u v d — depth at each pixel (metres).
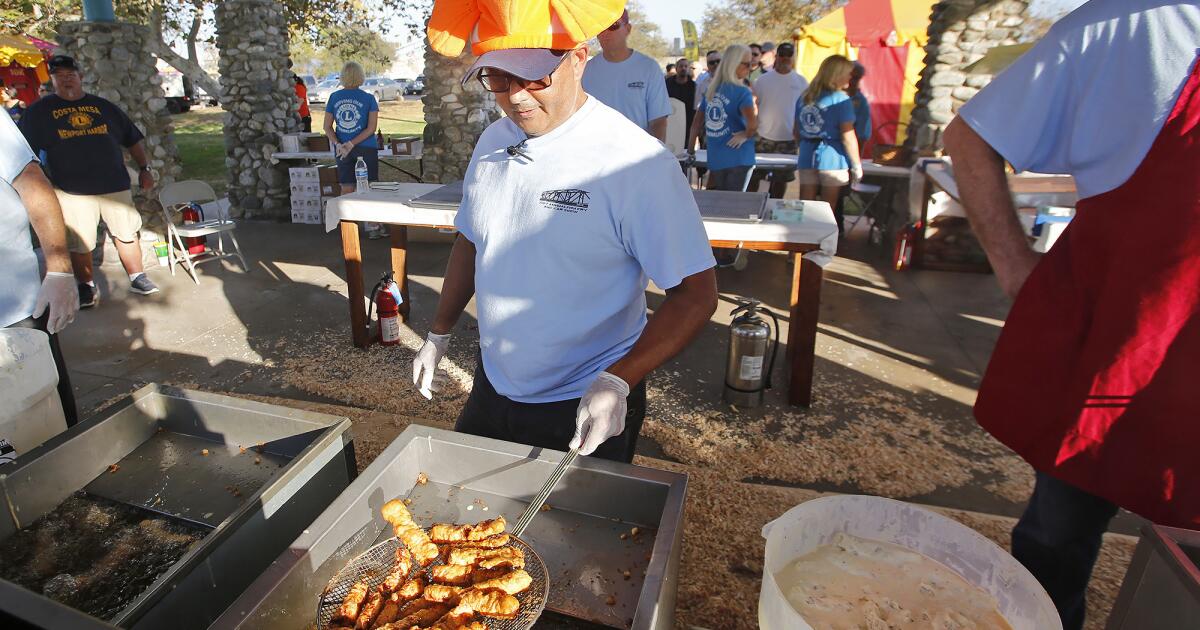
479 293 1.76
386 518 1.42
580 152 1.52
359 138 7.16
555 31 1.35
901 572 1.37
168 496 1.87
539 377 1.72
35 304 2.48
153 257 6.61
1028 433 1.57
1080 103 1.41
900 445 3.41
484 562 1.29
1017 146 1.50
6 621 0.67
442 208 4.18
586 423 1.49
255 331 4.87
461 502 1.64
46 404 2.11
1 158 2.32
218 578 1.44
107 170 5.16
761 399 3.82
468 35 1.52
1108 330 1.39
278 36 8.21
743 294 5.77
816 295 3.63
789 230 3.52
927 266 6.43
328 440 1.78
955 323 5.14
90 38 6.47
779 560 1.35
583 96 1.56
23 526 1.76
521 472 1.62
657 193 1.49
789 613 1.13
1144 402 1.38
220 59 7.96
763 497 2.80
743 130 6.02
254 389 3.99
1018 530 1.73
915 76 10.10
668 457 3.27
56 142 4.91
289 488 1.64
